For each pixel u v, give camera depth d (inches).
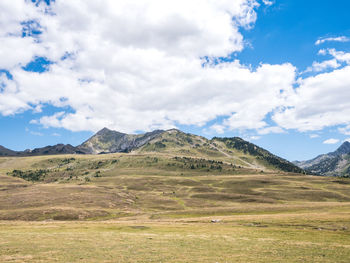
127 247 1686.8
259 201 7721.5
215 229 2583.7
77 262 1311.5
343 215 3206.2
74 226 2861.7
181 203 7391.7
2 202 6333.7
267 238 2070.6
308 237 2123.5
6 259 1352.1
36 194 7239.2
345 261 1421.0
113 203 6752.0
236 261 1384.1
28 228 2662.4
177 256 1471.5
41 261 1320.1
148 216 4726.9
